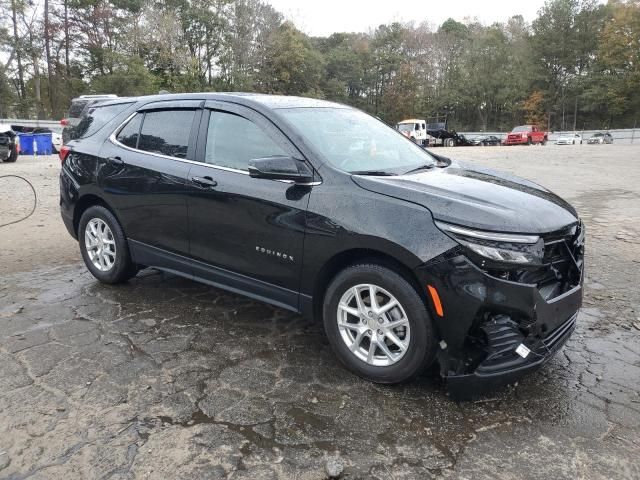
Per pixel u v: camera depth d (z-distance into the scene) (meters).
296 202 3.25
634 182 11.89
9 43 40.62
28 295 4.57
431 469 2.38
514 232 2.71
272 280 3.49
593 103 60.50
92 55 45.47
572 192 10.44
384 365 3.04
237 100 3.83
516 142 44.22
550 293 2.90
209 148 3.86
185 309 4.26
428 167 3.79
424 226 2.81
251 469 2.38
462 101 66.69
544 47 63.41
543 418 2.78
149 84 41.31
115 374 3.20
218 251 3.75
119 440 2.57
